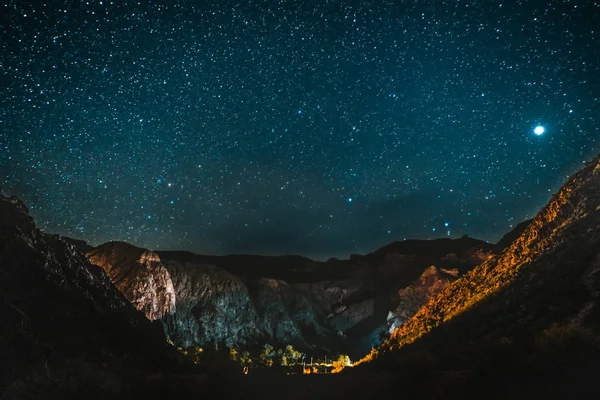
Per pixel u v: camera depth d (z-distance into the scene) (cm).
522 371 1617
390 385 1939
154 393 1845
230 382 2042
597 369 1505
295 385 2086
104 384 1914
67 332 2130
